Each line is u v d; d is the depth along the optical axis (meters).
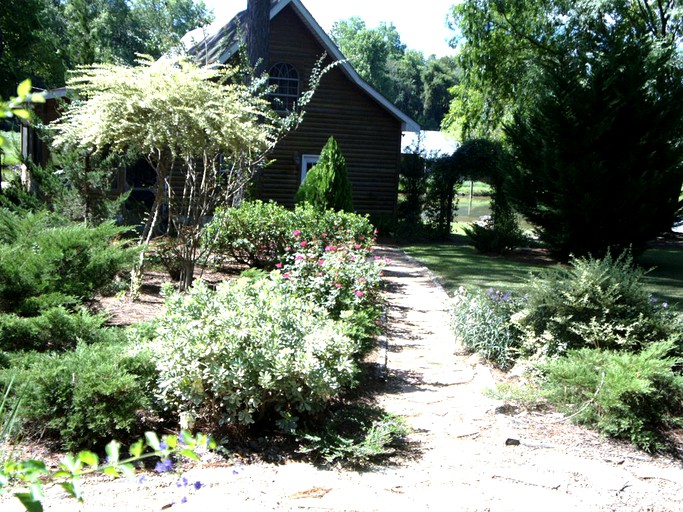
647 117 12.78
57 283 6.01
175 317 4.50
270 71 19.05
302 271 7.72
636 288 6.10
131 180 17.80
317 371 4.28
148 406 4.15
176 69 7.90
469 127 27.42
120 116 7.53
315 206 13.98
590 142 12.67
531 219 14.29
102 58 12.23
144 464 3.74
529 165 13.86
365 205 20.02
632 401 4.81
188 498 3.35
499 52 24.11
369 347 6.54
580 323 5.98
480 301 6.94
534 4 22.14
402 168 20.53
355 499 3.48
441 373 6.00
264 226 10.30
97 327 5.06
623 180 12.90
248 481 3.64
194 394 4.16
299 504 3.38
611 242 13.41
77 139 8.83
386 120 19.94
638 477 4.07
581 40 18.55
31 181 10.28
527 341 6.17
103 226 6.60
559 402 5.16
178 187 17.11
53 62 30.67
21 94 1.34
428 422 4.79
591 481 3.92
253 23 15.12
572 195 13.02
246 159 9.48
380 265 8.68
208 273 10.14
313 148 19.42
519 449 4.37
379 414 4.81
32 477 1.40
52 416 3.89
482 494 3.64
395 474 3.88
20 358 4.21
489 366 6.27
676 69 16.45
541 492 3.71
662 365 4.99
